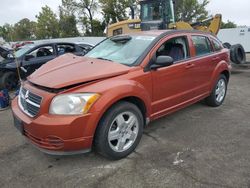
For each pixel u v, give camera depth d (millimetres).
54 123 3055
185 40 4801
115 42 4711
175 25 10117
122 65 3797
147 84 3887
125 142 3664
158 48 4184
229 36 26359
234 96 6785
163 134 4414
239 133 4426
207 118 5145
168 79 4258
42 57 8836
